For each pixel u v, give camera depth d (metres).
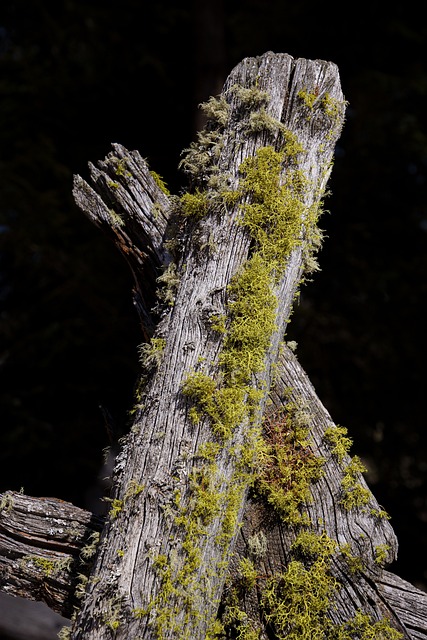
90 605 1.93
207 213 2.01
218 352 1.97
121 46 5.21
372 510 2.03
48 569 2.06
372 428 4.63
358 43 5.00
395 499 4.53
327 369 4.67
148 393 1.99
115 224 2.11
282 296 2.01
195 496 1.94
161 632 1.91
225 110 2.04
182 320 1.99
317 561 2.02
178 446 1.95
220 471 1.96
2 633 3.10
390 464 4.59
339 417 4.59
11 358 4.47
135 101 5.23
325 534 2.03
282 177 2.01
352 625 2.00
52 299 4.64
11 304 4.79
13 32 5.20
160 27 5.26
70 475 4.33
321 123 2.04
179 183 4.85
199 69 4.71
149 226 2.10
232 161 2.02
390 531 2.03
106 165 2.12
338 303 4.77
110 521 1.96
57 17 5.14
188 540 1.93
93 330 4.59
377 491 4.53
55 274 4.67
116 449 2.15
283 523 2.03
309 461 2.04
